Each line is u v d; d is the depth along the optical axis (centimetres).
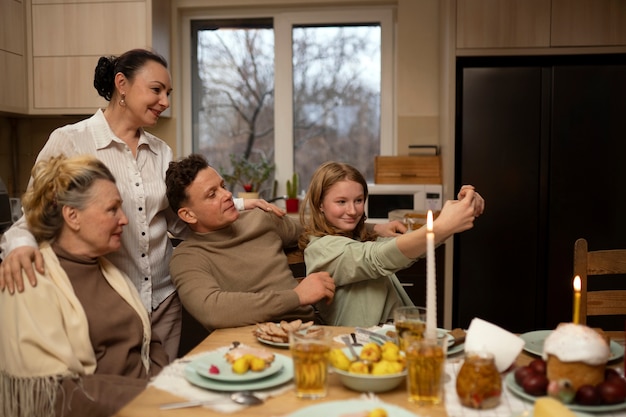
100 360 152
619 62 356
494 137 346
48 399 134
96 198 153
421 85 398
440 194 368
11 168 414
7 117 407
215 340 152
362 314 187
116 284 163
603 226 342
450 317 348
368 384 116
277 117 418
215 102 425
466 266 351
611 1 338
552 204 344
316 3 403
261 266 188
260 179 411
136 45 372
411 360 112
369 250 176
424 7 394
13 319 138
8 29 359
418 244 166
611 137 340
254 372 123
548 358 114
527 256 347
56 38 376
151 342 175
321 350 114
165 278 211
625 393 108
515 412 108
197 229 189
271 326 151
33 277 143
